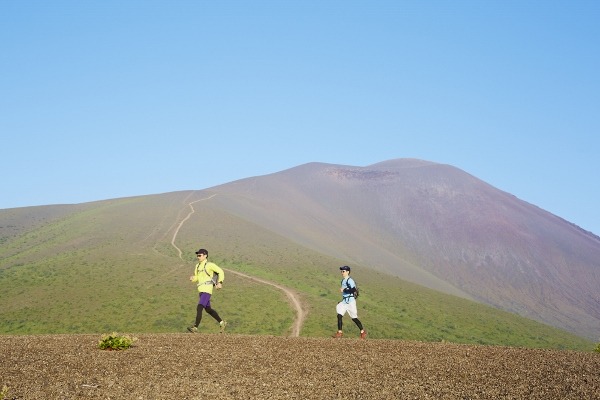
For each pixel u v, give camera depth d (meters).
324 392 10.11
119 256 97.50
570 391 10.53
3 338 16.86
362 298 91.25
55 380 10.51
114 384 10.34
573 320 158.25
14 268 89.94
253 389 10.20
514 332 87.75
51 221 130.25
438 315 89.44
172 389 10.05
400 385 10.80
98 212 133.62
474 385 10.95
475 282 184.00
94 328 65.25
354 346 16.30
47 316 68.69
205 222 125.69
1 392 9.34
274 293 84.06
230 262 99.94
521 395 10.16
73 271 88.00
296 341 17.08
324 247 156.50
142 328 65.88
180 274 89.06
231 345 15.53
